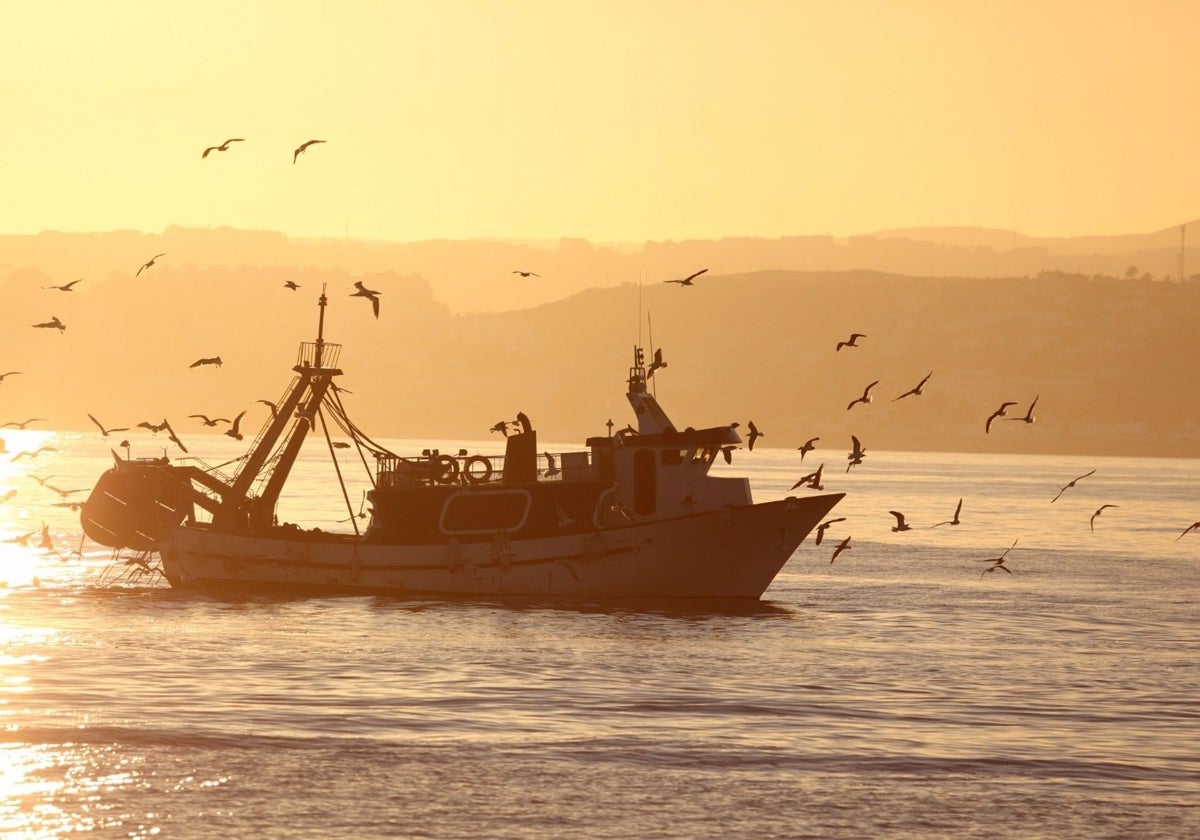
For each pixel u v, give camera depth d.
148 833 119.31
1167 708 178.38
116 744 146.50
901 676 199.00
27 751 142.62
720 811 128.12
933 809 129.62
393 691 179.75
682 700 177.62
